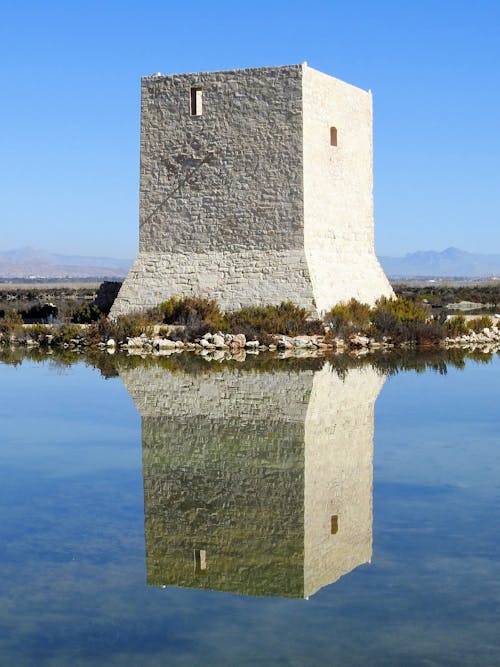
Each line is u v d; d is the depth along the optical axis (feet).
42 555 39.04
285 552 38.83
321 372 95.20
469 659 29.43
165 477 51.08
